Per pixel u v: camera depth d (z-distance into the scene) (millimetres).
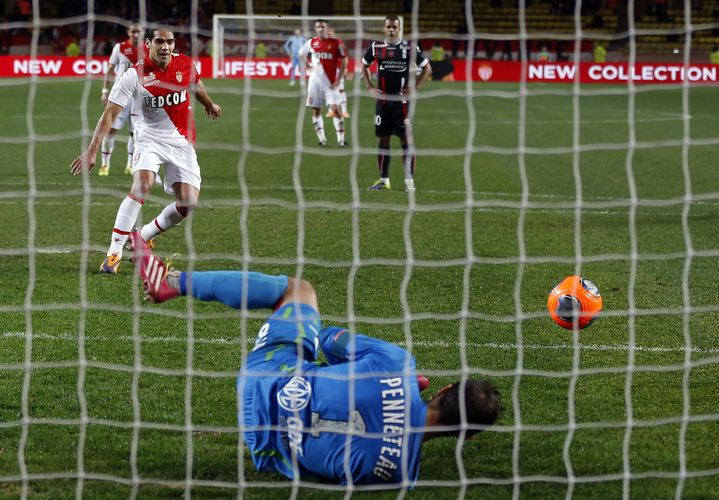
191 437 4930
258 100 30484
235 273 5117
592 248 10383
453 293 8352
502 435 5430
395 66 13375
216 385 6066
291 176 15305
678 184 15461
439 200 13281
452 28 42656
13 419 5449
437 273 9047
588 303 6523
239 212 11906
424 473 4961
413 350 6770
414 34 6383
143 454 5094
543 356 6723
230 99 30578
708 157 18766
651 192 14648
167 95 8648
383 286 8523
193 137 8992
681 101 32250
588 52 41156
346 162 17109
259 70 38250
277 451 4781
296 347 4891
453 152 6414
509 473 4980
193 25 8664
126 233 8727
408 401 4637
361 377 4656
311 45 18781
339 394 4621
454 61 39031
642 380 6289
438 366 6461
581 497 4727
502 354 6738
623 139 22031
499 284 8703
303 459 4688
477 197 13727
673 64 37594
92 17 6508
